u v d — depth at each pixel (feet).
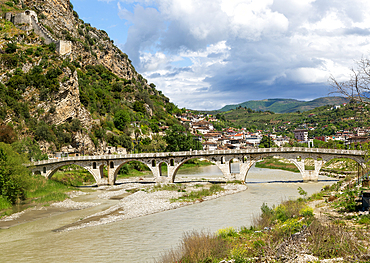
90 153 435.53
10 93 374.84
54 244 115.55
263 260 71.61
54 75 416.05
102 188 287.89
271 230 93.86
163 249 102.78
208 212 159.94
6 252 108.17
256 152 279.69
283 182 283.38
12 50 431.84
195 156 290.56
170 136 548.31
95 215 165.68
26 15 520.42
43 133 367.25
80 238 122.21
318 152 272.10
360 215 97.50
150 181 325.01
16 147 309.63
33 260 98.94
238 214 150.82
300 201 146.51
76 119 428.56
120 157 302.45
